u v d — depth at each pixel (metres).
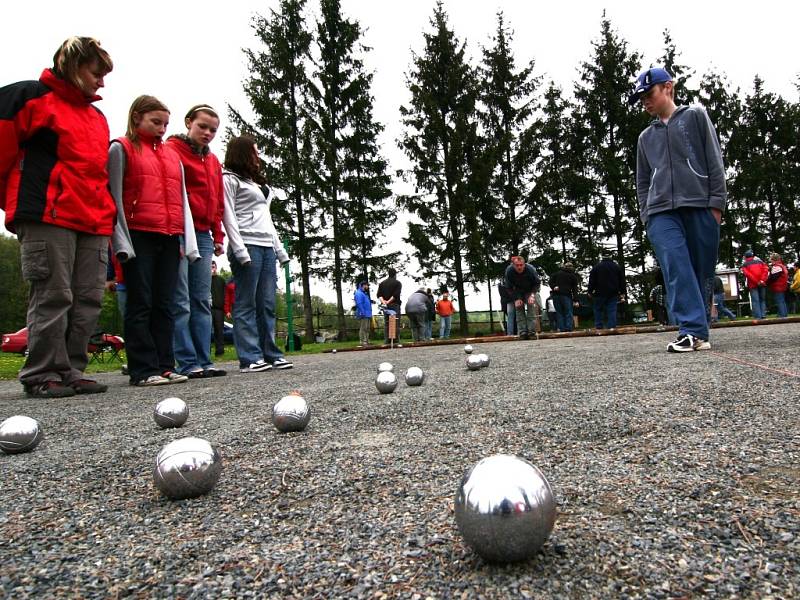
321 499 1.48
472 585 0.95
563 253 24.50
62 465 2.03
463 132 23.81
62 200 4.11
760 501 1.27
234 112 22.86
